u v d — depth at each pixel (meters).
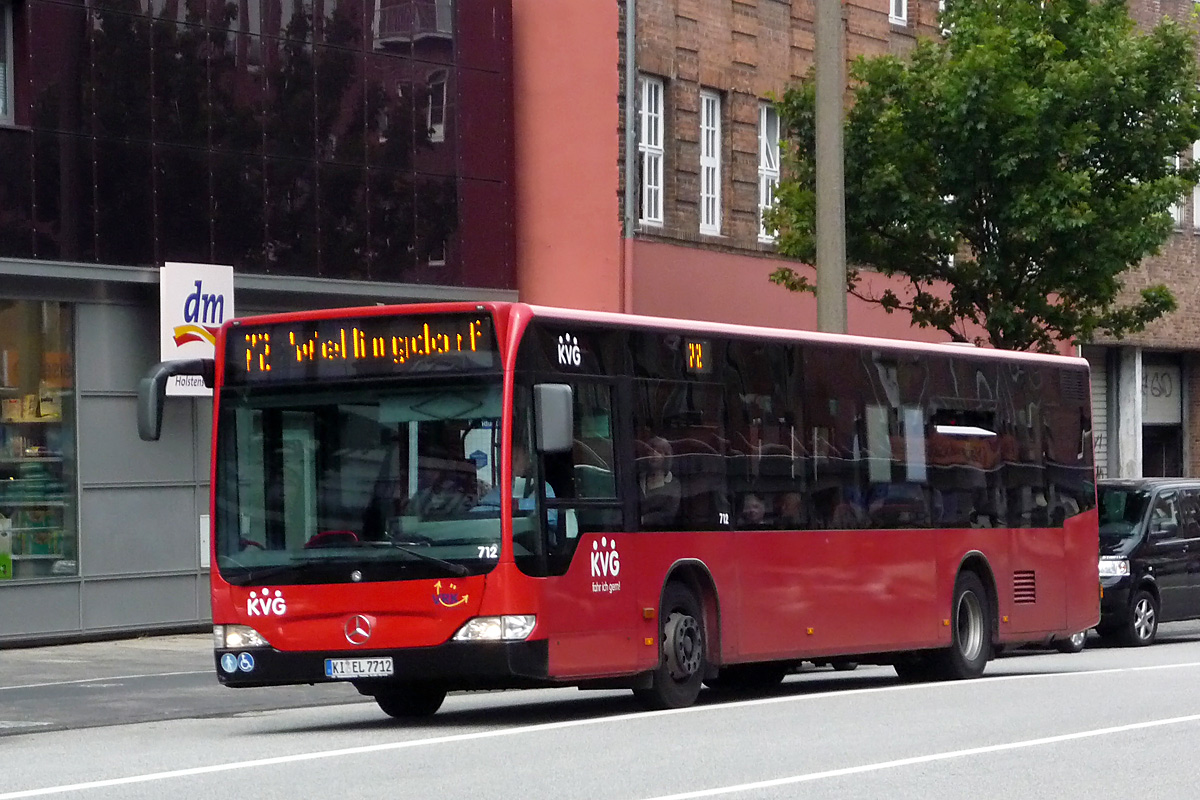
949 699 19.08
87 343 28.12
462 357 16.45
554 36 34.09
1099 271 31.41
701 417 18.75
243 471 16.91
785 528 19.83
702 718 17.08
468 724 17.19
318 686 22.50
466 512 16.27
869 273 39.81
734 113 36.84
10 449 27.28
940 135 31.64
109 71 27.98
